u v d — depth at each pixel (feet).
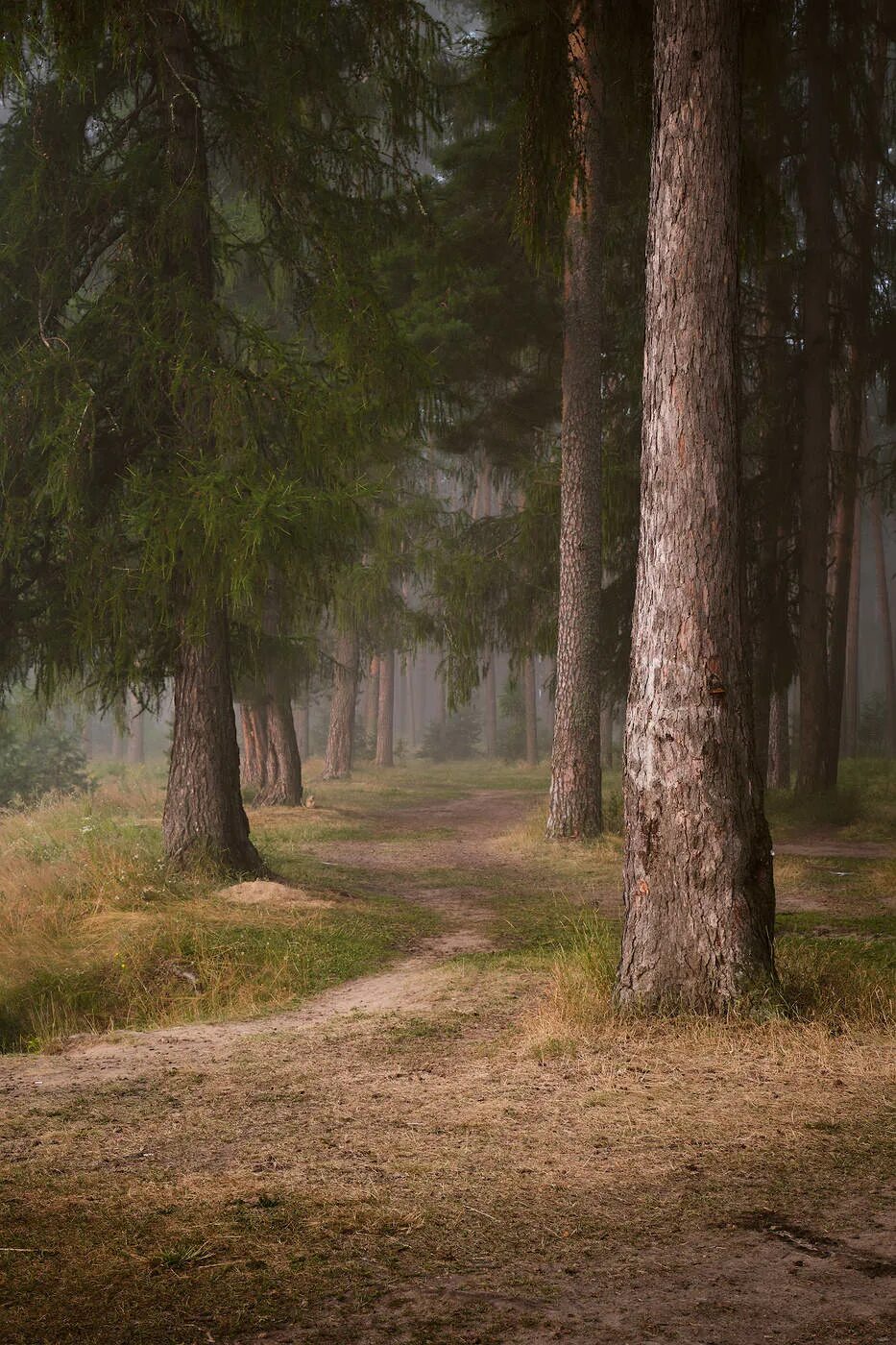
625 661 74.28
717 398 22.04
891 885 40.83
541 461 72.59
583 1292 9.73
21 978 28.60
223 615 44.16
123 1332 9.02
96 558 39.04
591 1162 13.37
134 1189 12.78
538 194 27.32
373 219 44.19
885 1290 9.55
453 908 41.06
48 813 71.15
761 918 21.42
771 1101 15.70
